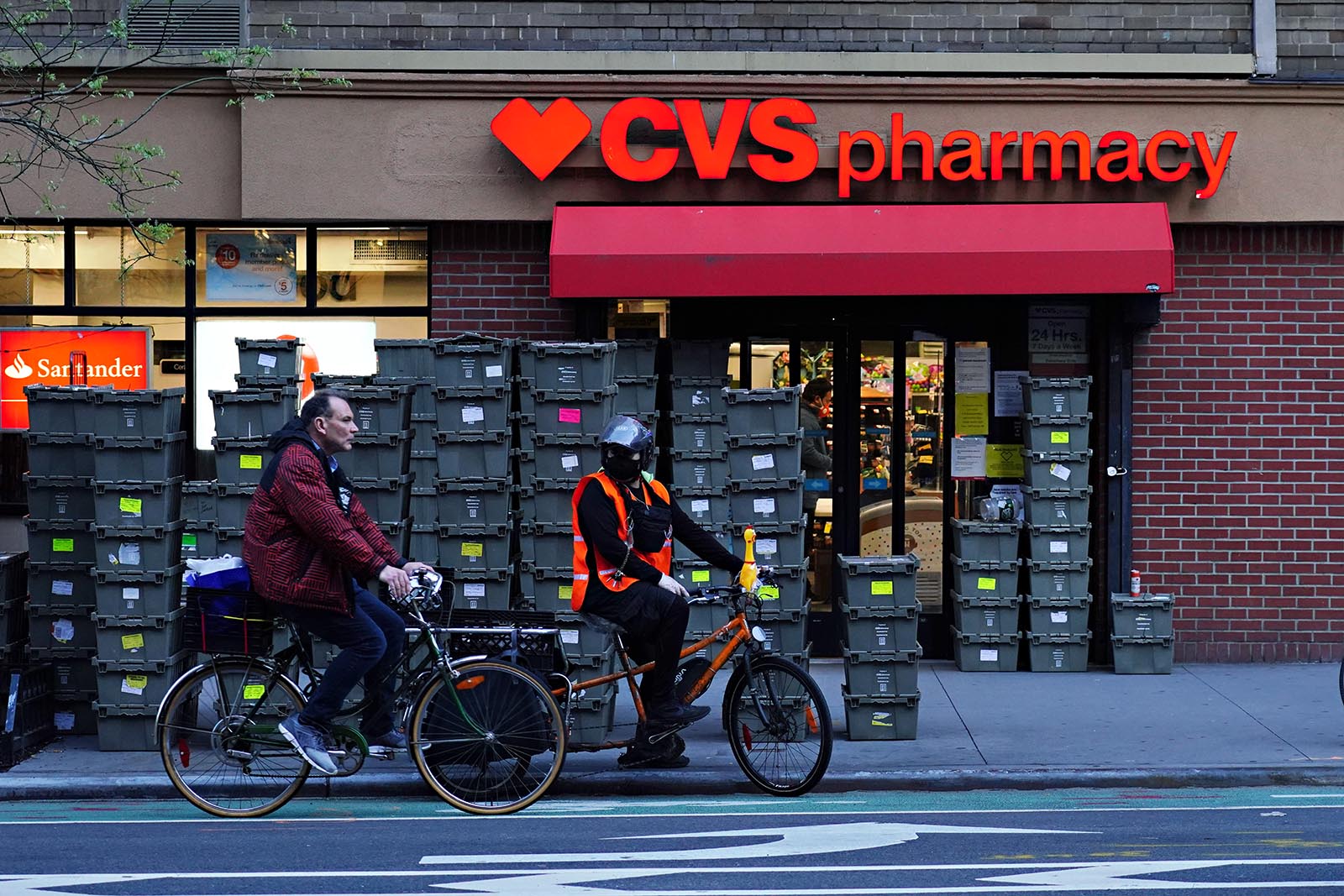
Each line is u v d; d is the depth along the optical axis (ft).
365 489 31.65
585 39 40.16
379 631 25.34
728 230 38.58
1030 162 39.27
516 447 33.99
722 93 39.73
